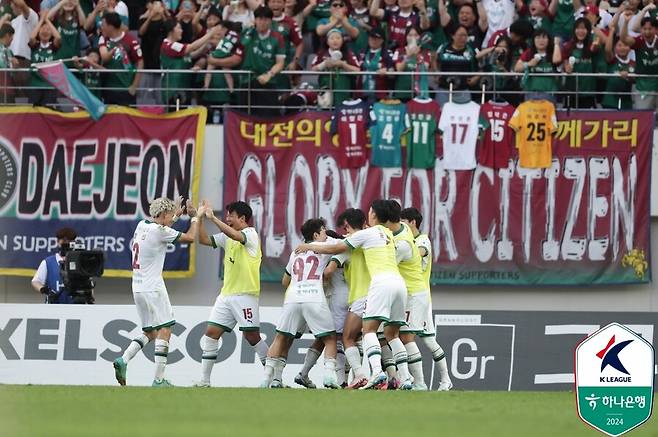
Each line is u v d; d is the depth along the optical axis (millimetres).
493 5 72188
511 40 70875
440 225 69812
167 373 61125
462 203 69812
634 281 70000
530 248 69938
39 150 71188
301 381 53500
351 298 50125
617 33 72312
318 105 70625
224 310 53062
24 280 71938
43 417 31469
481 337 63125
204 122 70750
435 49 71812
